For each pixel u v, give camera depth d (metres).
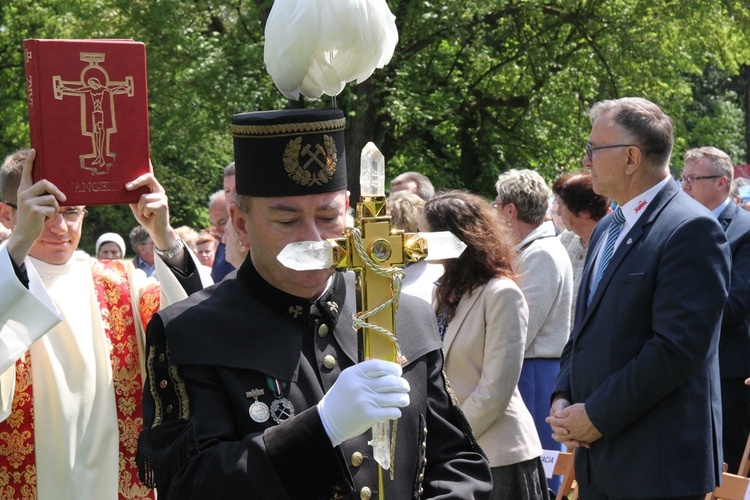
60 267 3.19
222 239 6.45
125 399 3.18
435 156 18.88
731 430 5.51
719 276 3.52
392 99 16.75
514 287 4.11
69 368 3.12
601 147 3.77
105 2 18.44
